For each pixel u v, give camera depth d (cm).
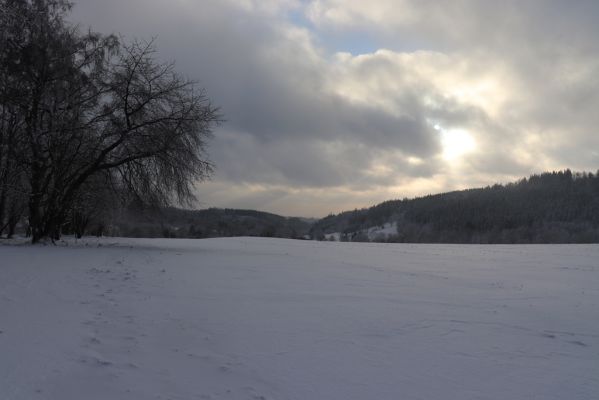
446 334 674
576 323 764
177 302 832
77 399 412
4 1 1872
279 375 494
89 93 2033
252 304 838
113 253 1695
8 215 2745
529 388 483
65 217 2475
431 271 1502
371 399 443
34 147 1895
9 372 462
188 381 466
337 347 595
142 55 1998
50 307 745
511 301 953
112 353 537
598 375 524
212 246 2627
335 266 1548
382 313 793
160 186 2081
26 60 1878
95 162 1966
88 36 2092
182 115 2002
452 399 450
